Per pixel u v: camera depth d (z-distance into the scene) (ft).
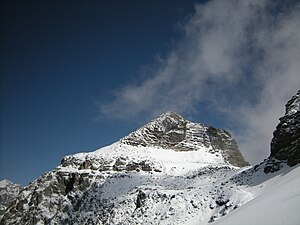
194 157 373.20
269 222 96.07
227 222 120.16
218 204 165.48
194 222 161.89
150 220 182.09
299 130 171.83
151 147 399.85
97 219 239.50
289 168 159.43
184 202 180.75
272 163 173.68
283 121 184.85
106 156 353.92
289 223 88.74
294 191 116.06
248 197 149.89
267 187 151.84
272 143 185.47
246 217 112.27
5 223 325.42
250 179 176.24
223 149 419.33
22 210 331.36
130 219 193.67
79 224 258.37
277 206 105.91
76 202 298.97
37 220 305.32
